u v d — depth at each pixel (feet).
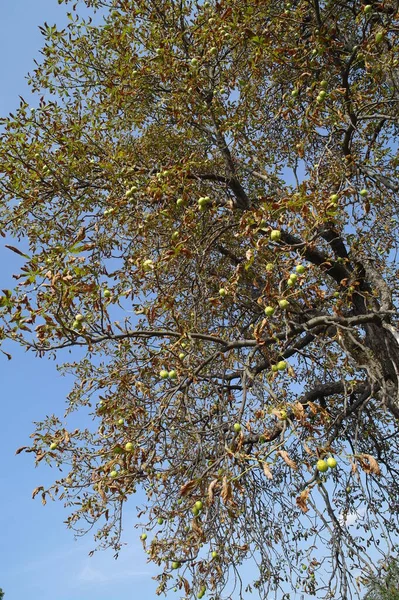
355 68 22.43
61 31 21.50
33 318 12.10
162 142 22.50
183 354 14.34
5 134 19.02
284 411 10.52
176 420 15.33
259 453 10.36
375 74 16.81
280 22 18.62
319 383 24.36
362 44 16.05
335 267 20.15
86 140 21.86
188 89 19.04
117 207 16.94
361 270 19.75
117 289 16.07
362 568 14.19
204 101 19.58
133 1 20.79
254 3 17.51
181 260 18.62
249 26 17.62
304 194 12.53
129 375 15.49
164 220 17.85
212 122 21.18
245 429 12.84
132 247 19.36
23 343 12.67
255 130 22.74
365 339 21.50
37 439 14.47
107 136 22.00
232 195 22.63
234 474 12.42
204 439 16.12
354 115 16.83
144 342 15.46
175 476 16.20
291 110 18.35
